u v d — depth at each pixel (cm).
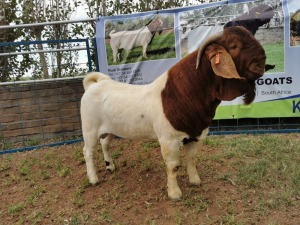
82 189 159
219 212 131
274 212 127
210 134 217
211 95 125
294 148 180
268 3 197
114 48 217
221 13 203
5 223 140
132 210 138
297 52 197
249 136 208
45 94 230
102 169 181
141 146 206
